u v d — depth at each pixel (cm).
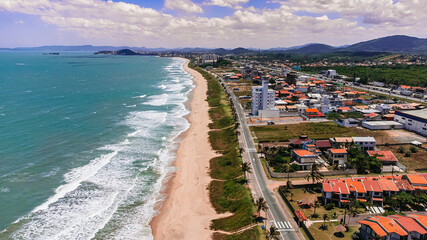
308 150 9725
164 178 9000
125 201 7681
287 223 6231
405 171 8738
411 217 5675
